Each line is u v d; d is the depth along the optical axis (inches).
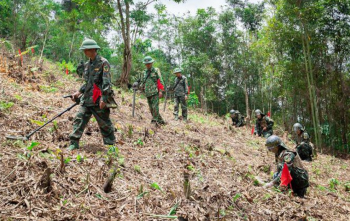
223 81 1123.9
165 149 203.0
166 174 158.9
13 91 274.5
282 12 560.7
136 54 881.5
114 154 167.2
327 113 590.6
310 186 225.0
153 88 302.4
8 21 764.0
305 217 142.3
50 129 189.2
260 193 165.0
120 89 552.7
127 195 124.2
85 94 168.4
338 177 287.1
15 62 402.0
